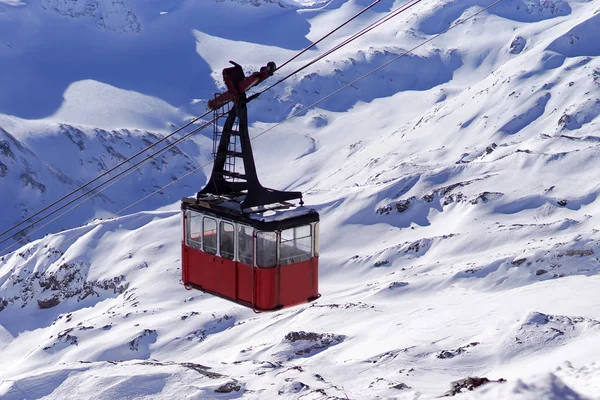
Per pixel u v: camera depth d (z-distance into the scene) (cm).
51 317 17562
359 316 11019
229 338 12081
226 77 2534
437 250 15362
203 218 2708
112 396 6331
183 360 11544
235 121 2675
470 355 7262
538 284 11288
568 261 12538
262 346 9962
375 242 17012
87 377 6762
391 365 7412
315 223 2586
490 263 12812
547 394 1848
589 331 7181
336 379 7138
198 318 13088
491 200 16675
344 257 16375
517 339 7281
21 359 14212
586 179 17025
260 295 2538
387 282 13738
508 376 6512
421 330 8956
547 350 6931
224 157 2684
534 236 14712
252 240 2519
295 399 5303
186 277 2827
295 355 9538
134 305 15212
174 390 6303
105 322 14012
